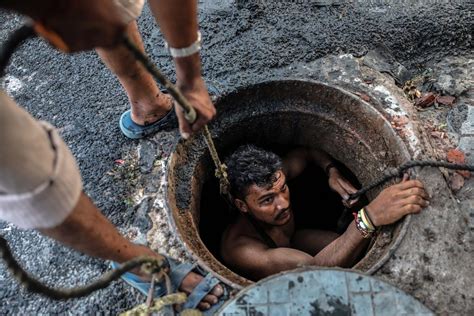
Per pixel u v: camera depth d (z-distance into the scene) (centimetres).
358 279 153
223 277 172
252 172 211
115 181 208
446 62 239
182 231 191
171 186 202
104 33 99
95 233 128
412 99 225
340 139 226
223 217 263
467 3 252
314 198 276
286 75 232
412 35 244
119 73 186
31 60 260
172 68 242
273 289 153
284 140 245
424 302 169
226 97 219
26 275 118
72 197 111
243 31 250
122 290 181
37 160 99
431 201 186
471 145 206
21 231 204
